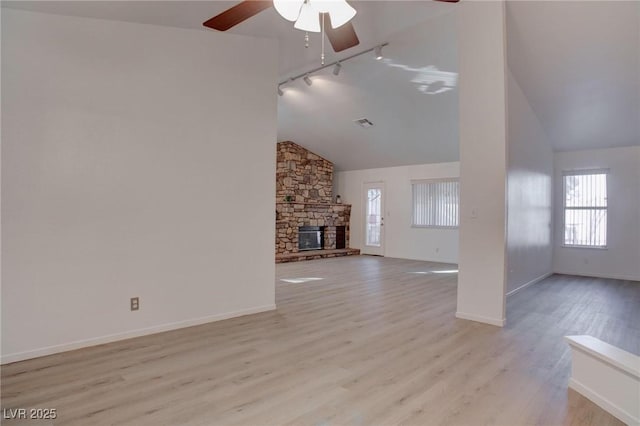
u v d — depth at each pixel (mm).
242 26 3688
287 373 2508
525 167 5496
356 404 2109
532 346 3070
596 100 5137
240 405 2086
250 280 3961
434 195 8516
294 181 9219
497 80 3652
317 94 6621
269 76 4125
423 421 1944
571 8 3682
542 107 5633
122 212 3129
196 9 3020
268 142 4117
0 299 2609
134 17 3066
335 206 9953
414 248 8859
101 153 3025
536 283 6008
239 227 3873
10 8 2656
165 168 3365
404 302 4531
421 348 3002
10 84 2650
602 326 3654
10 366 2578
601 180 6723
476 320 3768
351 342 3123
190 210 3521
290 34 3982
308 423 1918
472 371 2570
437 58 4891
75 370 2525
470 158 3840
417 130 7160
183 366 2607
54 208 2816
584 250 6883
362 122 7371
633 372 1886
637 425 1884
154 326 3305
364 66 5363
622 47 4004
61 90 2852
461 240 3889
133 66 3191
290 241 8961
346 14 2334
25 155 2699
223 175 3752
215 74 3695
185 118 3490
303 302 4504
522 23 3977
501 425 1918
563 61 4434
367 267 7492
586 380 2229
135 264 3201
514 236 5102
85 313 2953
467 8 3791
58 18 2842
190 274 3521
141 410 2023
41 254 2764
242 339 3174
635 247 6367
